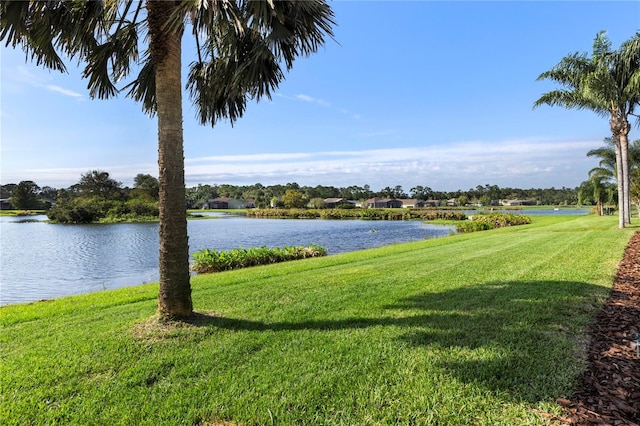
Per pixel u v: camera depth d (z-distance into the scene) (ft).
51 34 13.74
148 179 247.29
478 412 7.66
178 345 11.51
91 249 65.31
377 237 83.51
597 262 23.68
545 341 11.04
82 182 236.63
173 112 13.00
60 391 8.97
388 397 8.30
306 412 7.86
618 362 9.65
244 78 15.24
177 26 11.52
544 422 7.25
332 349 10.98
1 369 10.24
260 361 10.32
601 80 44.27
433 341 11.30
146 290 23.07
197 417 7.78
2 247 68.49
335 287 19.67
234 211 288.30
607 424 7.13
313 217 215.92
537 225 76.59
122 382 9.32
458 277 20.95
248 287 20.62
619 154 50.42
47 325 14.84
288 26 13.34
